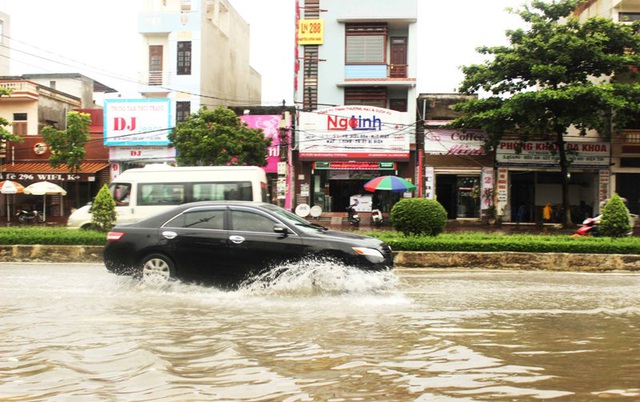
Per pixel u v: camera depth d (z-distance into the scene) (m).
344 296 7.73
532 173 27.28
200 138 24.62
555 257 11.74
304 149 26.83
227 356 4.60
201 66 30.48
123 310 6.69
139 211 15.09
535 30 23.12
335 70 27.80
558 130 23.48
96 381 3.91
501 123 23.55
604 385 3.88
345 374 4.12
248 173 15.17
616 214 13.61
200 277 8.15
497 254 11.88
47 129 27.33
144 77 31.02
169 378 3.98
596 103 21.36
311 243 7.95
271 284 7.91
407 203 13.56
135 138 28.92
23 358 4.49
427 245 12.35
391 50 28.30
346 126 26.62
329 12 27.86
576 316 6.46
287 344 5.04
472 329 5.71
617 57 21.64
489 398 3.60
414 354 4.71
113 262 8.40
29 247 12.62
